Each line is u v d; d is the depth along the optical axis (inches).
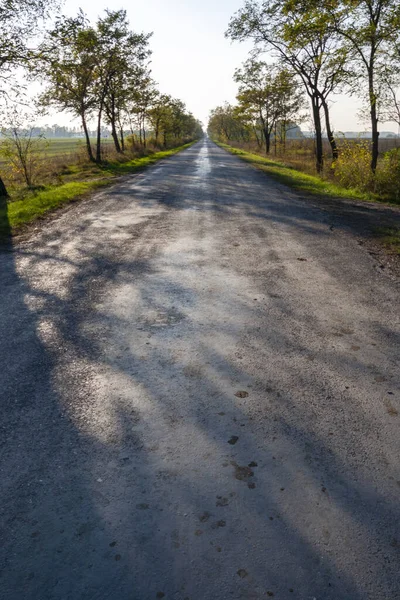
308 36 773.3
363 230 323.3
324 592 67.1
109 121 1337.4
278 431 104.7
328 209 417.4
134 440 101.7
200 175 745.6
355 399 117.6
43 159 774.5
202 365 134.6
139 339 152.0
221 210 400.8
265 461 94.9
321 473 91.7
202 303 183.6
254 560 72.2
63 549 74.5
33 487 88.2
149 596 66.6
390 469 93.1
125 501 84.3
